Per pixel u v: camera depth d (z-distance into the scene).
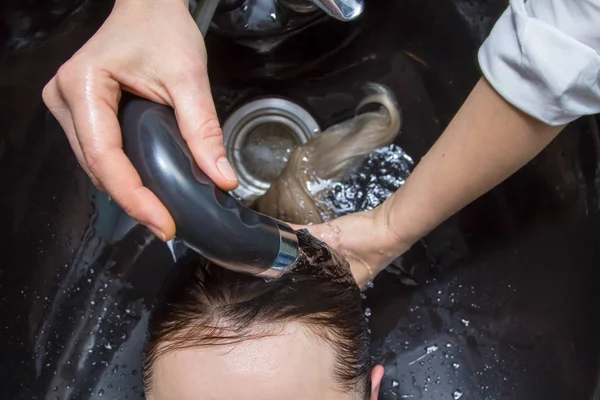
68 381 0.56
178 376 0.37
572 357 0.48
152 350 0.39
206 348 0.36
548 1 0.40
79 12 0.54
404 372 0.55
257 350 0.36
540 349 0.51
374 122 0.62
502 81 0.41
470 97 0.45
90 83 0.33
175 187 0.29
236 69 0.61
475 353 0.54
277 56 0.60
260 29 0.55
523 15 0.40
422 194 0.48
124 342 0.57
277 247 0.32
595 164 0.48
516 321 0.53
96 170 0.32
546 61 0.38
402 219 0.50
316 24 0.56
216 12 0.53
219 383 0.36
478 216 0.57
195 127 0.33
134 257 0.59
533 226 0.53
